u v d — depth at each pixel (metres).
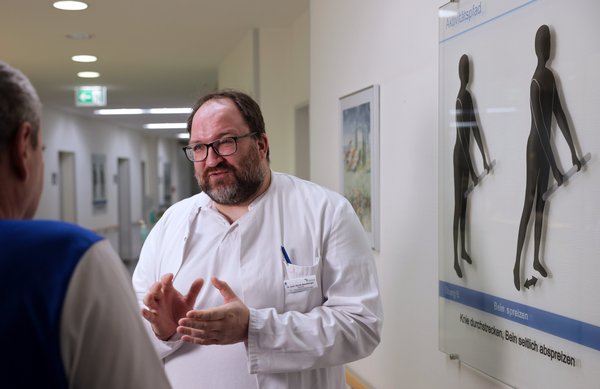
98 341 0.84
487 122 1.57
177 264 1.75
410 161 2.11
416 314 2.09
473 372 1.70
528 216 1.40
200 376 1.64
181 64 6.54
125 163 15.23
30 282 0.81
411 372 2.14
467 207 1.68
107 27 4.82
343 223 1.71
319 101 3.20
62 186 11.40
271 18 4.65
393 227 2.27
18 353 0.80
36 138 0.93
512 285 1.47
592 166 1.18
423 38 2.00
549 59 1.31
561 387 1.29
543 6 1.33
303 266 1.66
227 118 1.64
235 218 1.78
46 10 4.29
